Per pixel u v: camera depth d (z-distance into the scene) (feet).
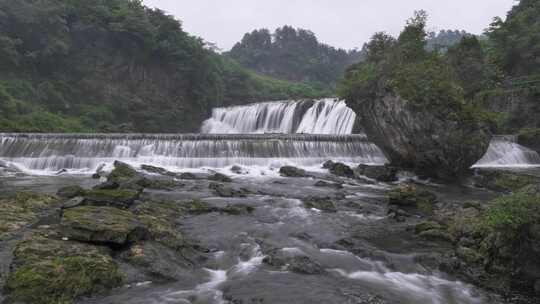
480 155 77.30
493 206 31.17
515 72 171.32
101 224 33.01
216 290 27.58
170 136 95.50
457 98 77.46
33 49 166.91
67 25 180.14
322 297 26.45
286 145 99.04
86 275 26.16
